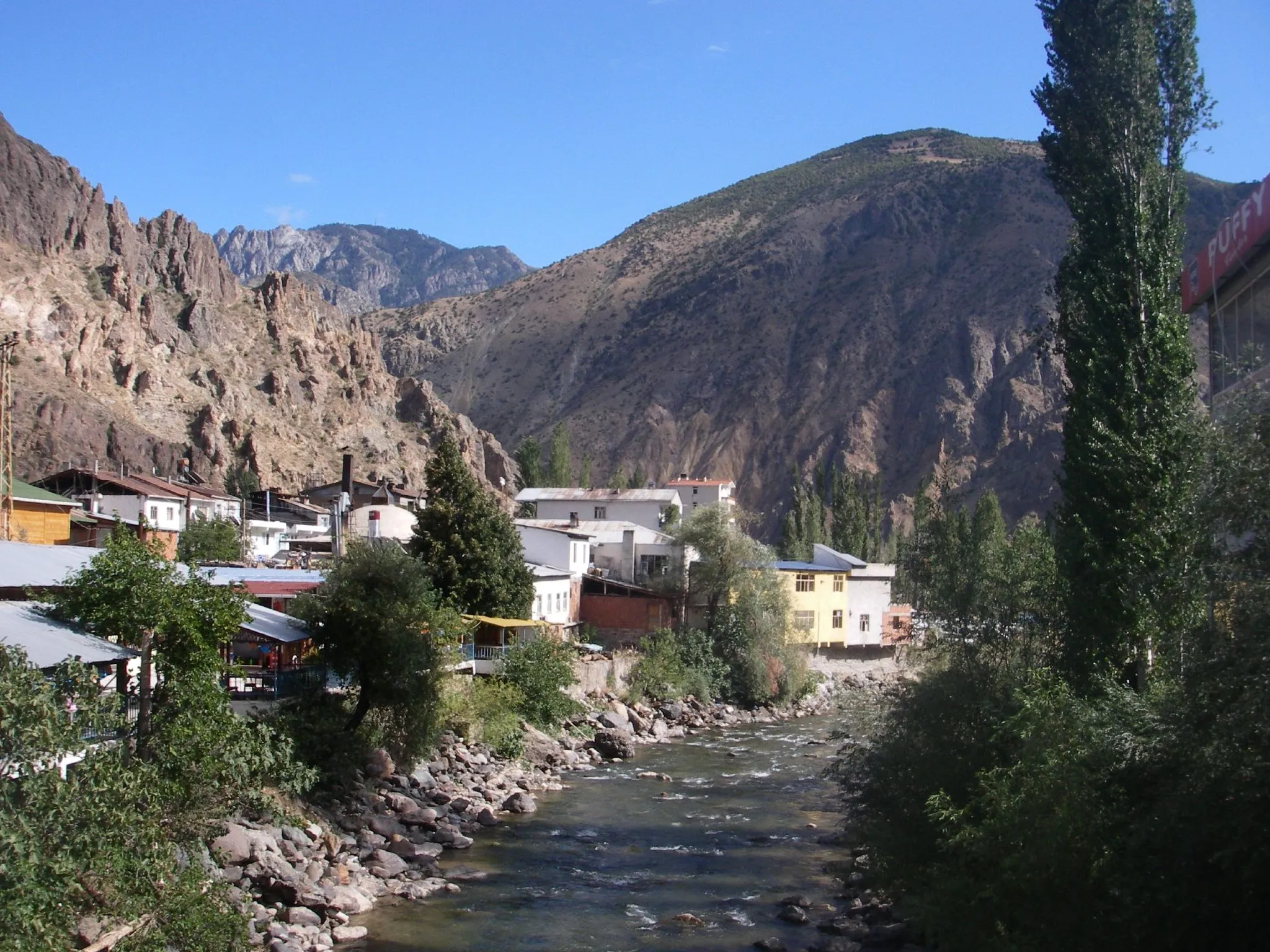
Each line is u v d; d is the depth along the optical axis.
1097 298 34.25
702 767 59.34
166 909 20.31
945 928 25.16
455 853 40.94
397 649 45.94
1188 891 20.27
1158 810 21.58
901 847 31.08
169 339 169.75
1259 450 20.39
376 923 32.91
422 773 48.00
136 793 20.20
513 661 62.56
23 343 146.88
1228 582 20.62
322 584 49.38
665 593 86.00
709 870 39.75
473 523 68.56
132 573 31.17
